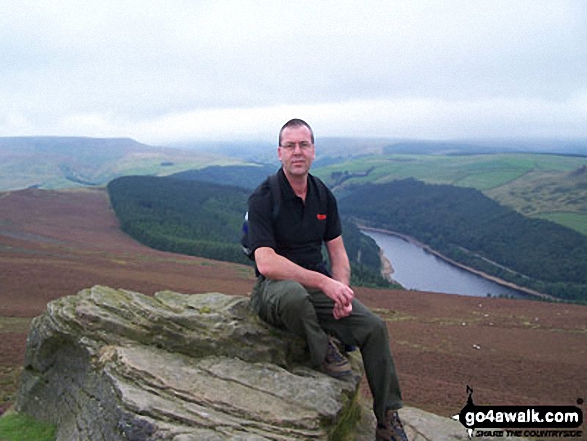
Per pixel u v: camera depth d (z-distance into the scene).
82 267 56.59
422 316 45.72
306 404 5.83
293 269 6.12
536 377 28.47
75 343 7.21
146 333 6.95
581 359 33.03
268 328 6.96
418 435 7.34
